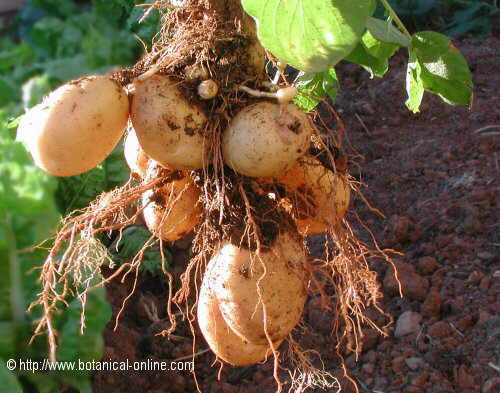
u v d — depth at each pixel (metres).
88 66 1.40
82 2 1.85
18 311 0.80
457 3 1.74
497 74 1.47
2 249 0.77
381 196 1.18
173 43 0.57
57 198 1.04
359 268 0.68
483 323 0.88
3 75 1.34
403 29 0.61
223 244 0.59
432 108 1.38
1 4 1.90
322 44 0.47
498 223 1.05
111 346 0.92
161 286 1.06
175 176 0.60
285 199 0.61
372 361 0.87
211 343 0.62
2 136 0.78
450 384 0.83
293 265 0.58
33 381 0.82
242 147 0.52
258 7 0.46
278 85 0.58
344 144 1.32
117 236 1.08
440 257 1.01
